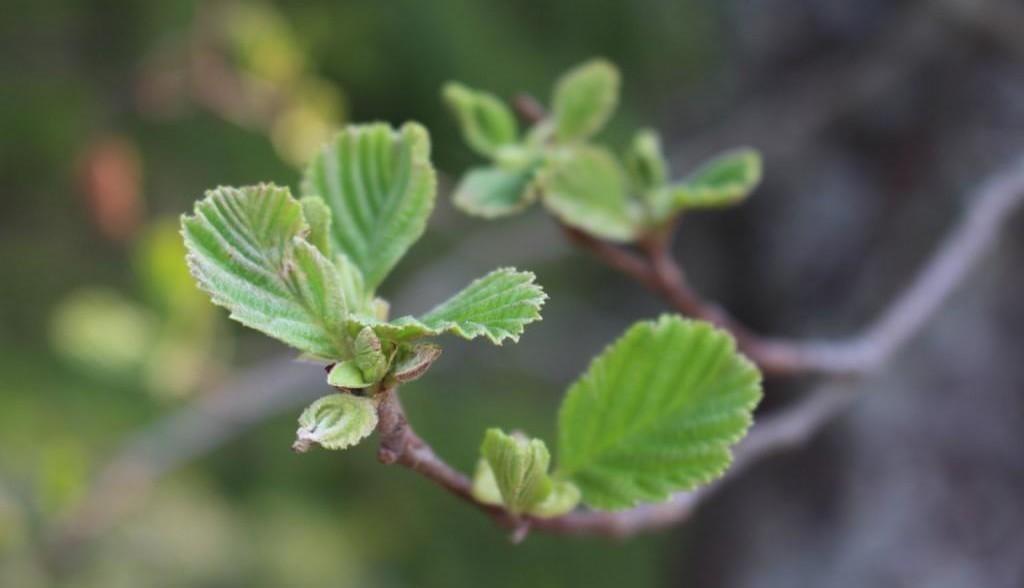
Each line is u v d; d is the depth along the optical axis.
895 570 0.86
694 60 1.23
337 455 1.33
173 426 0.84
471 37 1.17
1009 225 0.86
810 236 0.93
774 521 0.93
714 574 0.98
